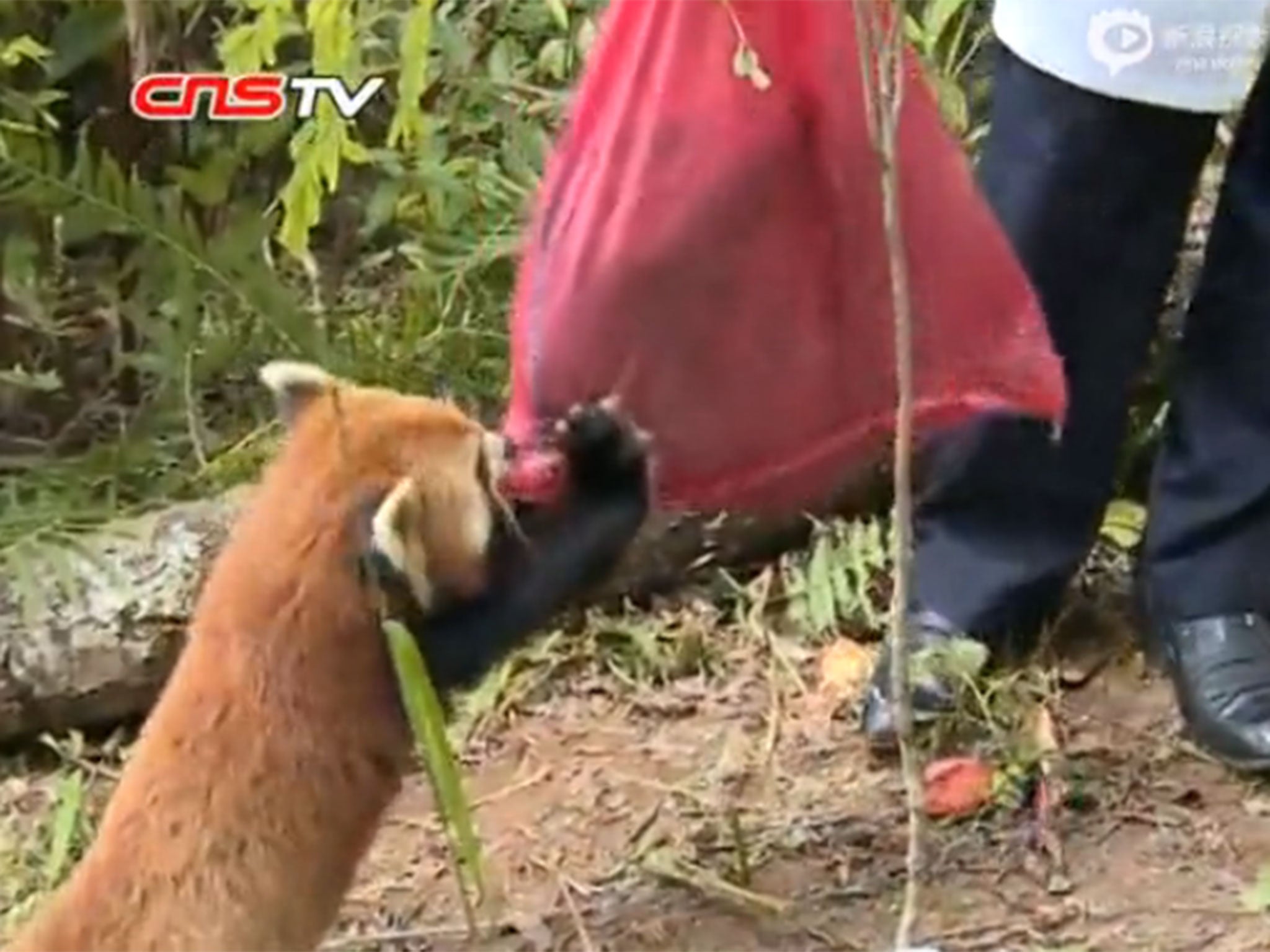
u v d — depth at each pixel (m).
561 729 4.23
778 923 3.60
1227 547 3.98
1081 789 3.84
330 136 3.13
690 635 4.41
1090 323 3.83
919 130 3.44
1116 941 3.50
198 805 3.03
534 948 3.61
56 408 5.39
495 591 3.26
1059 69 3.64
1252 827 3.76
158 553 4.42
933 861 3.70
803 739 4.11
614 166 3.44
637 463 3.42
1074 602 4.32
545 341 3.47
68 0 5.09
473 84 5.03
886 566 4.41
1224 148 4.34
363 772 3.14
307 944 3.12
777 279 3.47
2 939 3.71
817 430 3.58
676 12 3.40
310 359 4.89
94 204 4.73
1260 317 3.84
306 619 3.09
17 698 4.33
